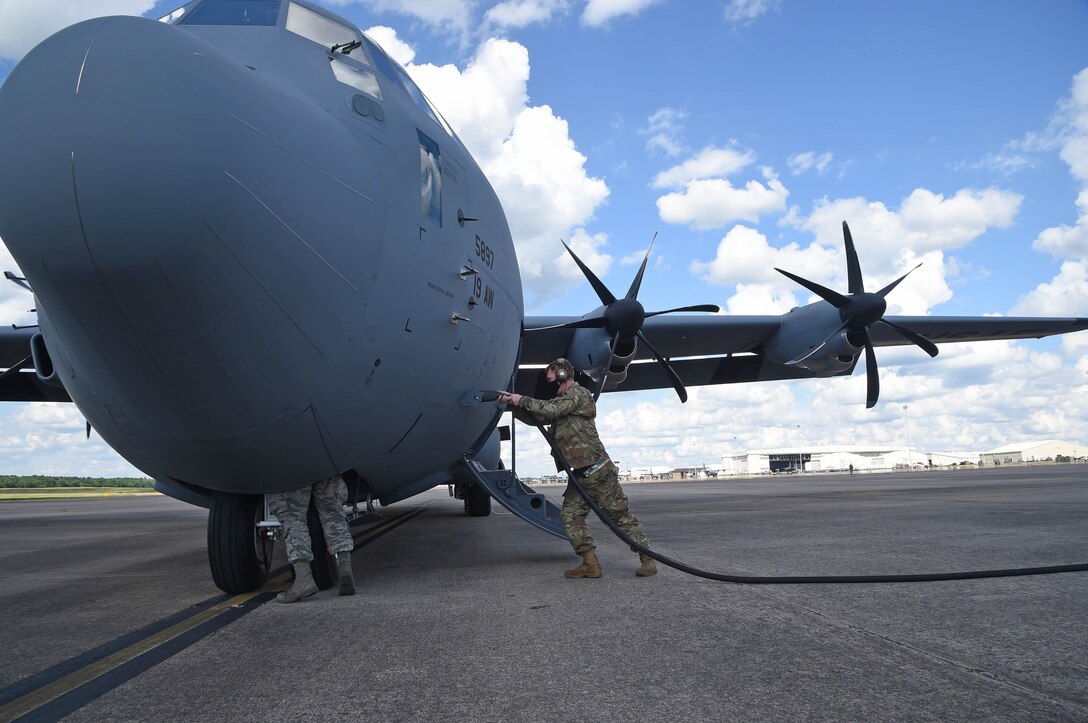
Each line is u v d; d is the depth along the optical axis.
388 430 4.86
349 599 4.66
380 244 4.32
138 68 3.32
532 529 10.48
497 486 6.48
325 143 4.08
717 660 2.97
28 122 3.20
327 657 3.21
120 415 4.12
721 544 7.10
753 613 3.85
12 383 11.36
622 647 3.22
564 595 4.54
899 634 3.33
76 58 3.33
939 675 2.71
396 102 5.34
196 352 3.57
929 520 9.09
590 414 5.23
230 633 3.76
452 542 8.52
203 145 3.30
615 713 2.38
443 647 3.32
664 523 10.02
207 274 3.34
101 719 2.47
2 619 4.45
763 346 14.82
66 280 3.23
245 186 3.43
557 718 2.35
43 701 2.70
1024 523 8.37
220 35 4.92
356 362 4.24
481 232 5.95
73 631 4.04
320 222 3.85
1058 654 2.97
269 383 3.88
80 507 26.78
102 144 3.13
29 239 3.16
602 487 5.14
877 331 14.70
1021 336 15.70
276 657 3.24
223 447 4.12
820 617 3.72
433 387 5.11
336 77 4.90
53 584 6.05
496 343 6.21
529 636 3.48
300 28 5.29
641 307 10.80
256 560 5.10
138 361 3.60
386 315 4.38
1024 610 3.78
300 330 3.84
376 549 7.84
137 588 5.68
